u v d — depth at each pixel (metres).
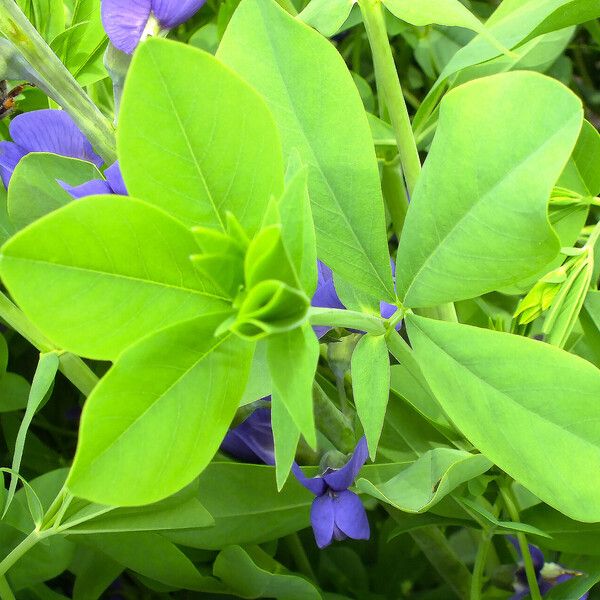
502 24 0.28
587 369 0.18
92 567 0.31
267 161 0.16
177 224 0.16
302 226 0.16
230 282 0.15
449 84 0.37
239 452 0.28
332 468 0.25
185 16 0.24
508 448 0.18
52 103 0.32
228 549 0.27
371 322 0.19
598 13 0.26
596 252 0.30
